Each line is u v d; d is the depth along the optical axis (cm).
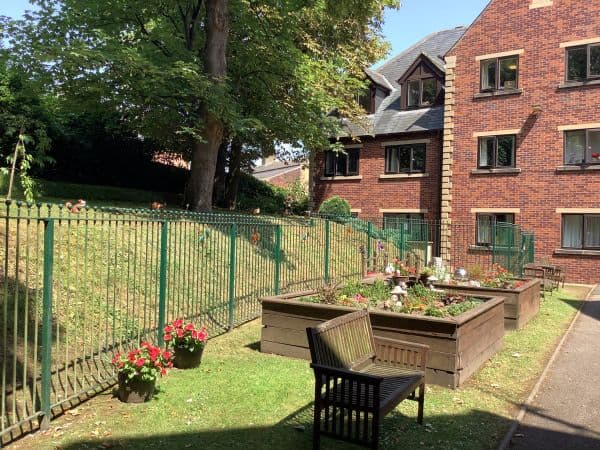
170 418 461
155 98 1337
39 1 1290
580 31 1728
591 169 1703
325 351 424
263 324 697
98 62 1095
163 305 642
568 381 607
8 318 605
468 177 1948
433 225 2092
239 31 1514
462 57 1961
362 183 2341
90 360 595
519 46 1842
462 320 568
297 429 442
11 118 1209
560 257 1756
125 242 929
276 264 975
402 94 2317
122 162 1905
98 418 458
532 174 1814
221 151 2175
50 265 436
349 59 2005
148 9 1433
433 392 550
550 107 1781
